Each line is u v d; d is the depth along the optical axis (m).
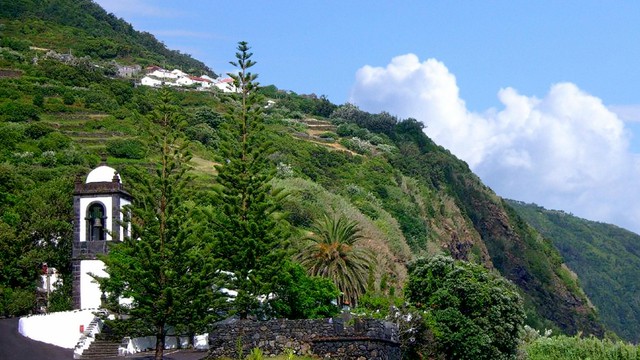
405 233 116.62
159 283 45.47
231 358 43.72
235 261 49.28
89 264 54.62
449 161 166.25
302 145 137.62
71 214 64.81
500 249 154.00
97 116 123.56
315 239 62.94
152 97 145.75
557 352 70.50
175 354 47.69
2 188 75.44
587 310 150.50
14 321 55.22
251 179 51.88
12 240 61.31
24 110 117.31
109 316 50.78
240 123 53.78
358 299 58.62
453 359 53.38
